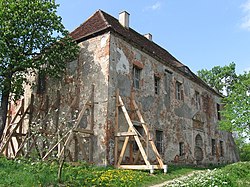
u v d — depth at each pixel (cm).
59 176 812
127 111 1509
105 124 1367
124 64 1562
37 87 1812
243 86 2223
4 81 1439
